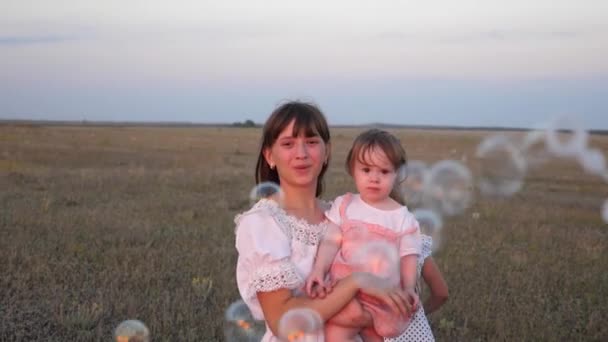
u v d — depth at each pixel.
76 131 53.00
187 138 46.31
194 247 8.06
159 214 10.57
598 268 7.75
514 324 5.54
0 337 4.82
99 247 7.82
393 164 2.67
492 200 13.78
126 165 21.14
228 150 32.22
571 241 9.44
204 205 11.82
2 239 8.02
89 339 4.87
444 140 45.12
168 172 18.03
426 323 2.79
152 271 6.73
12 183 14.26
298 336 2.17
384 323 2.26
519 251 8.51
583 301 6.39
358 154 2.68
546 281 7.05
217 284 6.39
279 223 2.39
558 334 5.40
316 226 2.49
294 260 2.36
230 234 8.98
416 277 2.61
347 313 2.25
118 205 11.52
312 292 2.30
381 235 2.56
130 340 4.02
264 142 2.56
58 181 14.95
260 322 3.69
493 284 6.78
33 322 5.18
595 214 12.20
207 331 5.07
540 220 11.38
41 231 8.71
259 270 2.28
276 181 2.71
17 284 6.10
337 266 2.43
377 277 2.26
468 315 5.72
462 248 8.45
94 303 5.46
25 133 41.31
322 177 2.77
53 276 6.46
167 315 5.39
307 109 2.48
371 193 2.65
